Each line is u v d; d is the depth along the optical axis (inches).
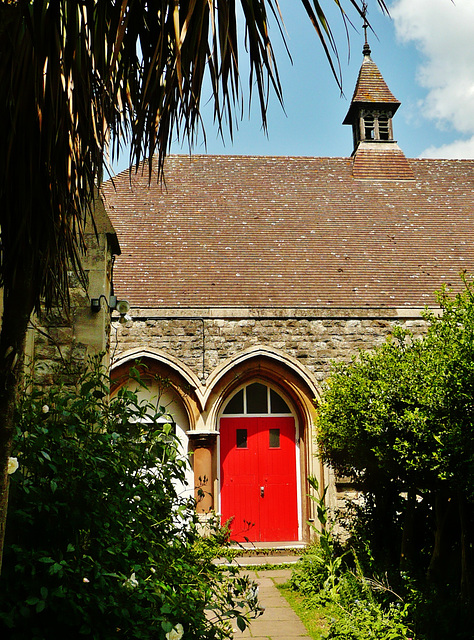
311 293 484.4
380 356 307.3
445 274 509.4
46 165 89.7
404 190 597.3
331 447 345.7
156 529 148.8
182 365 446.3
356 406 283.3
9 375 87.7
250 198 567.8
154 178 570.9
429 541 319.0
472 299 227.0
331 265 508.4
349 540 346.3
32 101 85.3
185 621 122.1
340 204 572.1
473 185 614.5
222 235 525.7
